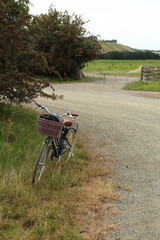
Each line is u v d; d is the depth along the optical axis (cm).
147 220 417
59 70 2967
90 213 426
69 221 396
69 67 2912
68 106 1388
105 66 6769
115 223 406
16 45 748
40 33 878
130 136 882
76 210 431
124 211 440
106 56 10475
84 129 951
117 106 1429
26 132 734
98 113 1232
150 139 853
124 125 1023
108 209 443
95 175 572
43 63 838
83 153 677
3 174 488
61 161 593
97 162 650
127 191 512
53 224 381
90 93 2000
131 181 555
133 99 1703
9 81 722
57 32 2786
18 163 548
